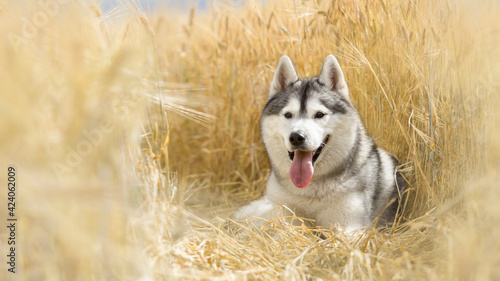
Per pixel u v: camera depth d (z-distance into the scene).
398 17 4.11
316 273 2.82
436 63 3.73
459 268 2.26
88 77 1.85
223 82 5.81
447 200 3.45
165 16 4.85
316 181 3.77
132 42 2.54
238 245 3.21
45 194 1.61
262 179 5.39
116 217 2.06
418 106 4.06
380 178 4.04
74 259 1.83
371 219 3.91
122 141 2.29
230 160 5.70
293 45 5.22
